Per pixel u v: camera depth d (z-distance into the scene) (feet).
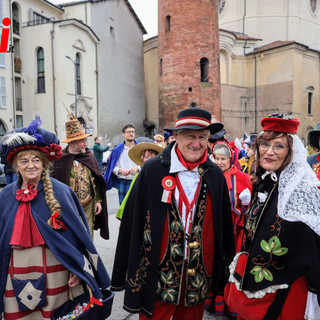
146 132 104.37
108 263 15.47
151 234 7.10
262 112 104.22
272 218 6.63
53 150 7.44
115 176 18.56
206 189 7.31
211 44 79.82
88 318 7.18
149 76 105.91
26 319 7.13
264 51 102.73
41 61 72.13
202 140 7.11
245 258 7.11
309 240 6.26
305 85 103.04
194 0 78.07
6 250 7.03
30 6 74.69
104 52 85.15
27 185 7.34
